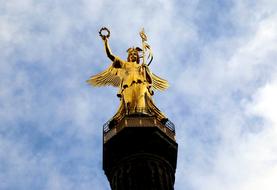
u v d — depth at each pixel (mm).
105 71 44438
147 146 37625
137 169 36844
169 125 39594
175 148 38625
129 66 43125
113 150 37875
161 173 37031
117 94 41656
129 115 38531
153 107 40500
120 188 36438
